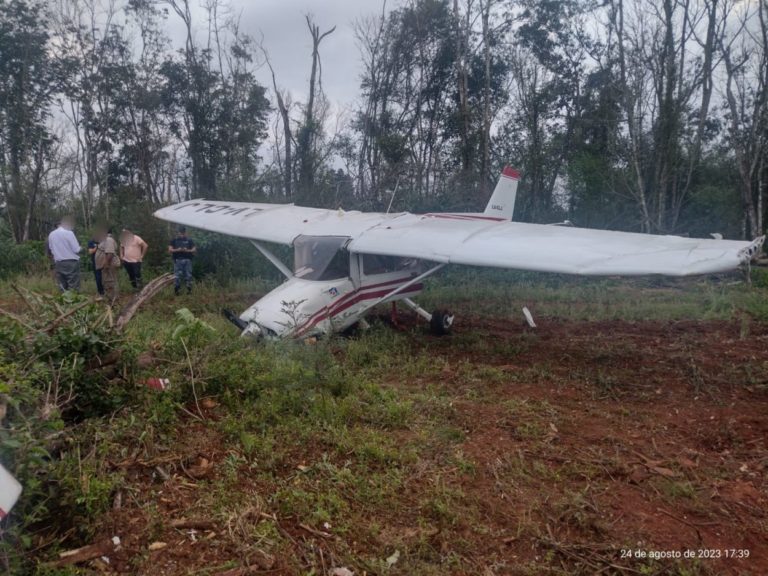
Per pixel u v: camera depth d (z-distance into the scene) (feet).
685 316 34.12
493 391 20.17
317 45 92.32
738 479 13.98
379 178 79.25
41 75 87.76
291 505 11.51
